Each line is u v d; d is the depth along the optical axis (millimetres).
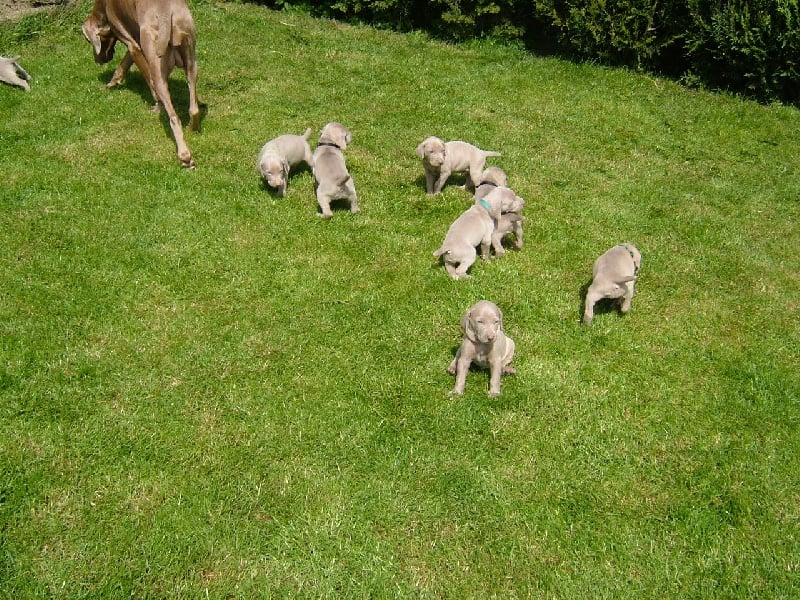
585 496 2115
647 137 4195
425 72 4789
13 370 2354
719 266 3113
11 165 3344
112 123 3758
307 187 3396
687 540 2021
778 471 2213
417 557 1952
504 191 2988
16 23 4793
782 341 2725
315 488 2092
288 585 1874
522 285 2885
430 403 2355
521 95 4566
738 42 4566
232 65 4570
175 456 2150
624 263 2611
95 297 2658
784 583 1928
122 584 1849
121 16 3561
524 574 1927
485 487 2117
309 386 2391
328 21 5582
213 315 2633
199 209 3150
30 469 2082
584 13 4934
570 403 2395
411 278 2875
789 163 4027
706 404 2428
